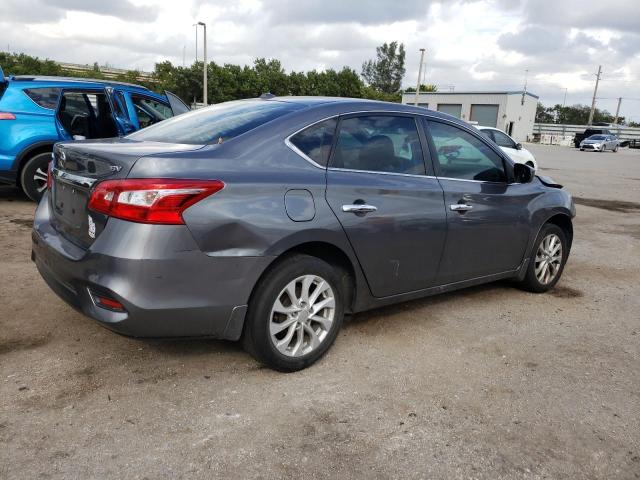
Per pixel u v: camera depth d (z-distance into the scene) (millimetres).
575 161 28500
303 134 3363
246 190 2977
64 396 2963
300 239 3152
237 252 2949
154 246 2746
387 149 3758
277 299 3164
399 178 3746
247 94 47656
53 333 3707
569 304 4992
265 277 3117
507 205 4520
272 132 3266
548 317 4613
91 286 2844
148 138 3596
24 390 2998
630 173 21516
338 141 3506
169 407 2914
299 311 3291
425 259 3934
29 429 2662
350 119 3609
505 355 3805
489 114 61250
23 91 7234
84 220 3020
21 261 5195
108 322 2820
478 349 3873
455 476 2510
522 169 4660
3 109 7113
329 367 3459
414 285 3953
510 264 4754
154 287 2779
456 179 4160
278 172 3154
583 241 7875
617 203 12117
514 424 2949
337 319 3510
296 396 3092
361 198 3469
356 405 3037
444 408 3062
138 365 3338
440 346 3881
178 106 9023
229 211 2904
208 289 2906
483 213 4285
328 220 3275
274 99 3936
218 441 2654
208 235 2855
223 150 3088
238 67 47625
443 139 4152
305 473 2471
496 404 3141
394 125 3854
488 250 4445
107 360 3379
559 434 2883
